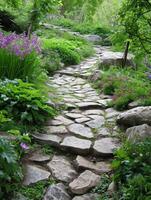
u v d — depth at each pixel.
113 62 9.73
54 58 10.24
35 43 7.14
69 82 8.58
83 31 18.25
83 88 7.95
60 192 3.67
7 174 3.47
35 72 7.39
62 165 4.24
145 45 5.00
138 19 4.87
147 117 5.12
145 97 6.36
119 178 3.70
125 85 7.05
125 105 6.21
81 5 21.81
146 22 4.90
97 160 4.43
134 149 3.95
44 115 5.48
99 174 4.06
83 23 19.83
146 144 3.95
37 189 3.71
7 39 6.70
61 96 7.00
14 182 3.71
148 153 3.77
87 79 8.89
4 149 3.50
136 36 4.87
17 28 13.26
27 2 13.88
